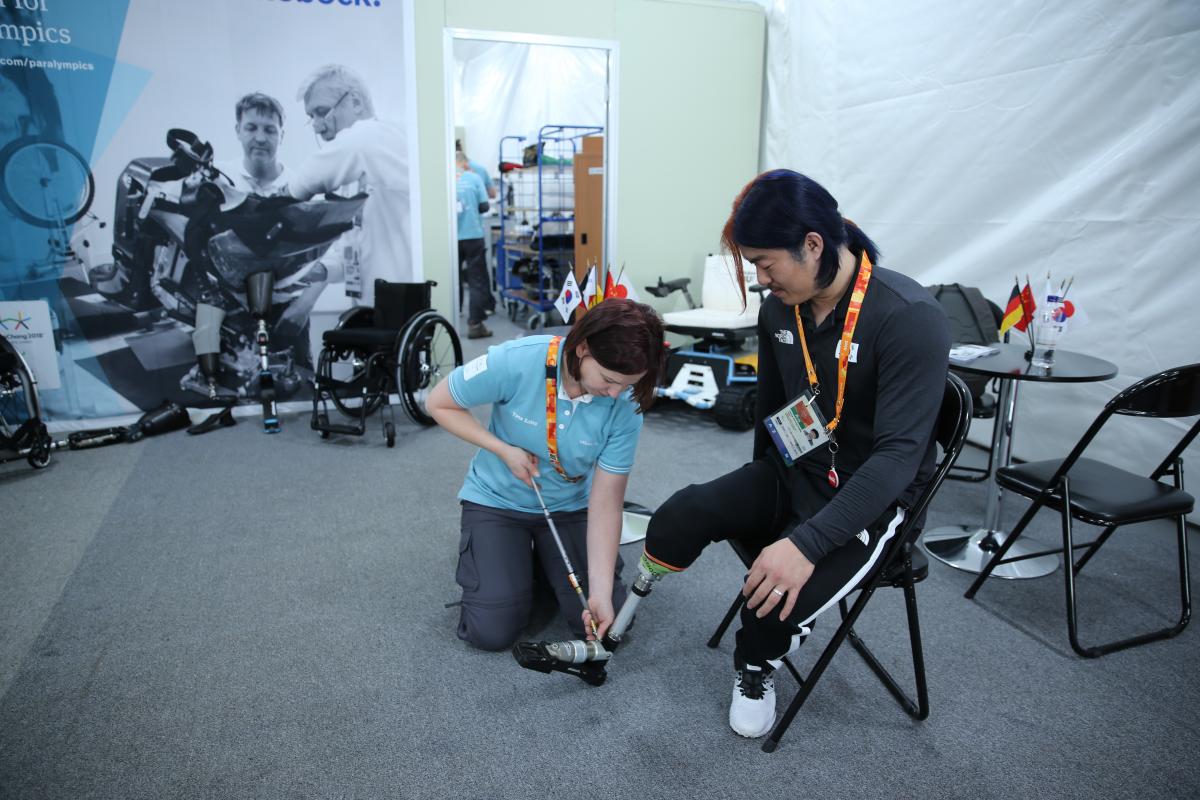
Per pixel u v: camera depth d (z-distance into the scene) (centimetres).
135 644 202
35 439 334
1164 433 279
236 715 175
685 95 466
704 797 151
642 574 167
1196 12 256
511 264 761
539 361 179
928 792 152
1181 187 265
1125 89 280
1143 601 224
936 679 188
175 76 377
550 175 703
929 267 370
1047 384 316
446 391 187
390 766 159
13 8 352
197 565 247
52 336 384
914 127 368
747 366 409
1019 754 162
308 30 389
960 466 333
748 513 160
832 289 143
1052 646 202
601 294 324
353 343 377
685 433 390
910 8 361
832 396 151
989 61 327
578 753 163
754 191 135
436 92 417
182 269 398
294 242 412
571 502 205
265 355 394
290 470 336
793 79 450
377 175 417
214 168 392
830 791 152
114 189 380
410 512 290
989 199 336
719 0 459
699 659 196
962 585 233
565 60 719
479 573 196
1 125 360
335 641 204
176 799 150
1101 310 295
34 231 374
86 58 364
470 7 412
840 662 195
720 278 427
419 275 436
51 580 237
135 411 406
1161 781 154
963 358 240
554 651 164
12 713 175
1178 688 184
